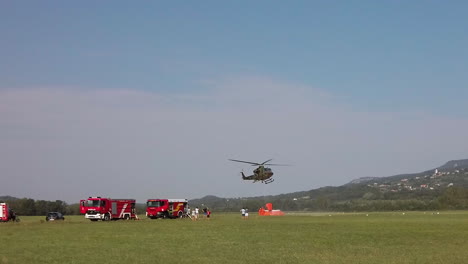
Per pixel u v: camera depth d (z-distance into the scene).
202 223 80.31
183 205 104.81
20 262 30.94
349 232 56.97
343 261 31.78
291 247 40.34
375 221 85.31
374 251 37.28
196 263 30.92
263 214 146.00
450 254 35.12
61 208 171.62
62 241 45.31
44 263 30.55
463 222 78.88
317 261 31.86
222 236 51.56
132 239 47.66
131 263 30.77
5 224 76.69
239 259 32.84
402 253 35.97
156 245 41.75
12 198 164.88
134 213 96.62
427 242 44.16
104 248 39.19
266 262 31.41
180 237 50.25
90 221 89.06
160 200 99.62
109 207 89.50
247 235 53.06
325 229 62.81
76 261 31.47
